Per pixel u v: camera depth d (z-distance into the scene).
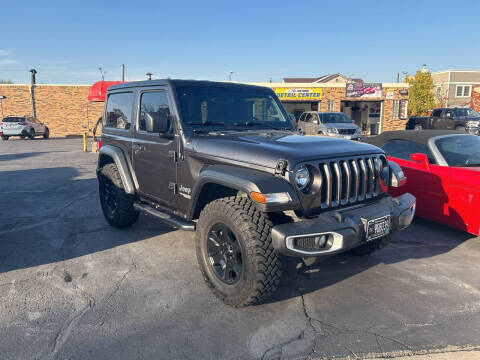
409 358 2.58
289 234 2.78
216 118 4.03
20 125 25.41
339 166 3.21
